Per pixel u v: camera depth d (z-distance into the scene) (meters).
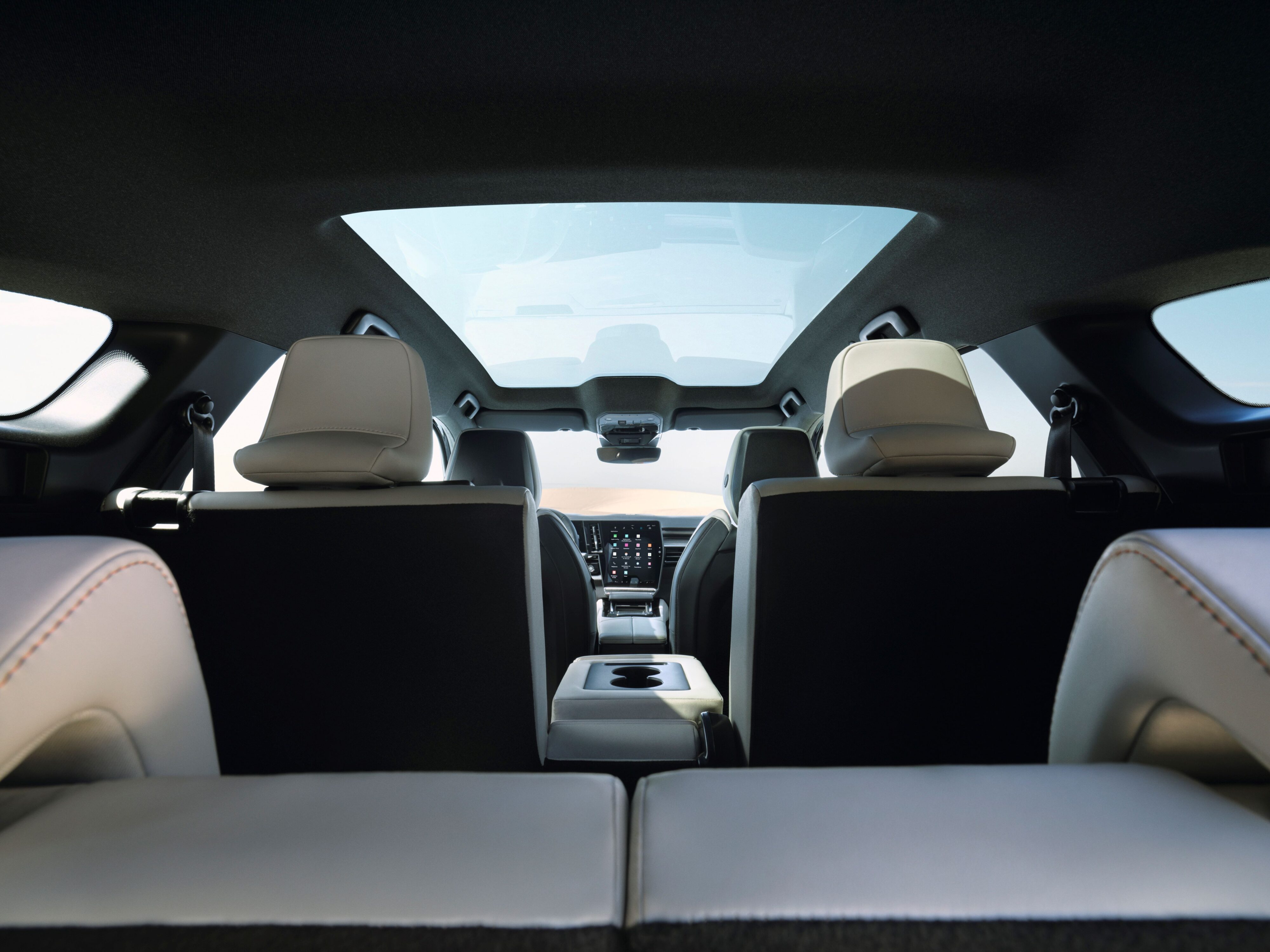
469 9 1.24
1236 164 1.62
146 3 1.19
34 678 0.30
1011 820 0.27
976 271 2.31
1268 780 0.36
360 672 1.29
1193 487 2.17
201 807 0.29
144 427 2.17
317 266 2.24
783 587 1.28
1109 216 1.88
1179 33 1.28
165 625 0.40
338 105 1.48
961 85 1.45
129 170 1.62
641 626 3.49
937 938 0.22
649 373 3.91
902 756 1.37
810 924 0.23
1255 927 0.22
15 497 1.82
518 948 0.23
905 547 1.26
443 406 3.81
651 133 1.61
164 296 2.14
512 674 1.28
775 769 0.31
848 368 1.50
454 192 1.83
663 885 0.25
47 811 0.29
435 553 1.22
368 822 0.28
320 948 0.23
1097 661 0.38
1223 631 0.30
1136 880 0.24
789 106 1.52
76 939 0.23
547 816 0.28
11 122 1.43
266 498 1.21
